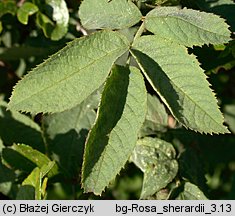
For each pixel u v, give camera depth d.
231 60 0.19
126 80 0.15
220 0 0.18
